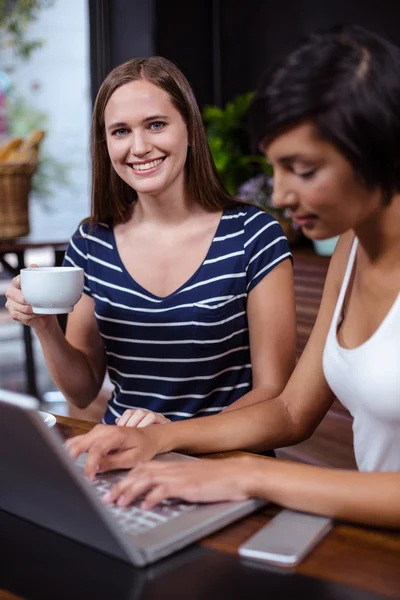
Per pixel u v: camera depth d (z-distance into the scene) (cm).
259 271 162
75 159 519
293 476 95
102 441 106
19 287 150
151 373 165
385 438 109
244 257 162
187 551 85
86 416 316
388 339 102
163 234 165
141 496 97
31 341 347
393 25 302
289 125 81
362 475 93
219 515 91
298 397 129
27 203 312
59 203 526
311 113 79
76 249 171
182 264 163
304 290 275
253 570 81
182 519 90
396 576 79
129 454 106
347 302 116
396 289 104
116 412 169
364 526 91
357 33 83
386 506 90
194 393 164
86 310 171
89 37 381
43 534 90
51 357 164
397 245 101
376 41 82
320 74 80
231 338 164
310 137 81
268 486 95
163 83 155
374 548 85
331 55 81
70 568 82
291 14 346
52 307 138
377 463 112
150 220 166
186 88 158
